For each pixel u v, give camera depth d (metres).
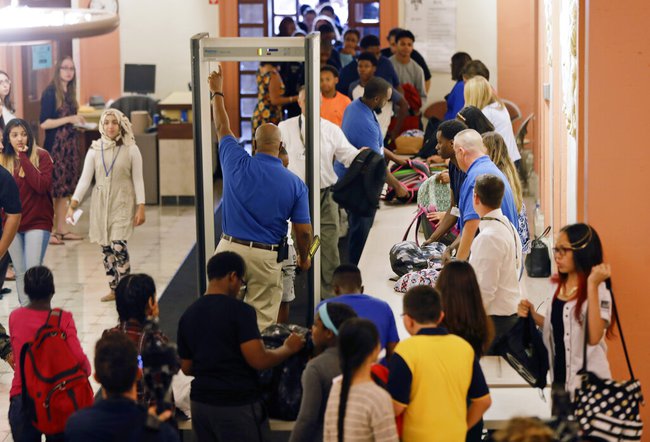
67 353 5.65
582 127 6.39
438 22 15.78
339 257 9.94
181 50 16.73
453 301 5.20
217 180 15.52
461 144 6.68
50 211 8.95
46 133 12.26
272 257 7.00
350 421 4.52
